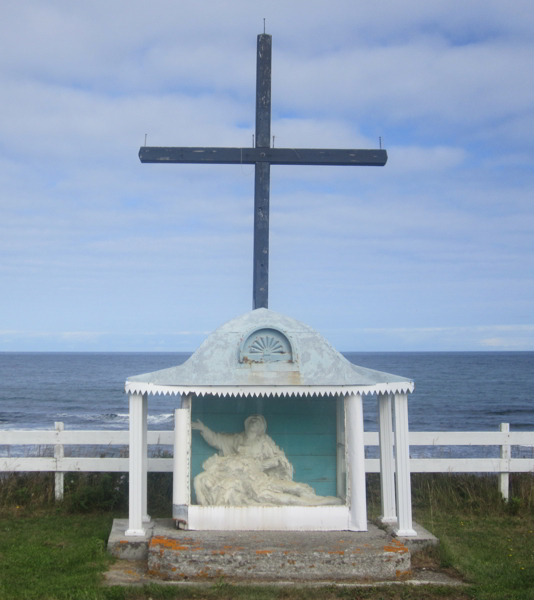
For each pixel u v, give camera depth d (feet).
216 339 26.09
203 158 31.48
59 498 34.32
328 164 31.99
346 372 25.62
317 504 25.64
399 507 26.45
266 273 31.27
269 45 32.12
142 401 26.30
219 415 28.14
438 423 142.10
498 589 22.18
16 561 24.50
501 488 35.45
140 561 24.91
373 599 21.13
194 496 26.91
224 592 21.18
